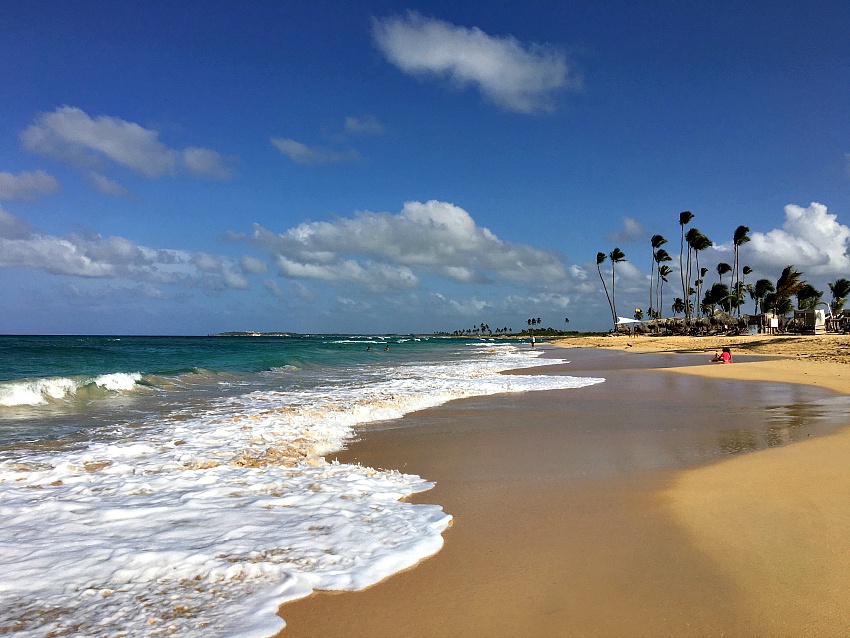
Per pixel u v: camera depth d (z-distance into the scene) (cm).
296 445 966
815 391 1734
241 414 1295
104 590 409
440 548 501
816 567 448
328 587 420
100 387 1784
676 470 772
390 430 1127
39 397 1548
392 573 446
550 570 452
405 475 774
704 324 7862
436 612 385
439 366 3244
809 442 941
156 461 838
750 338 5466
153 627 358
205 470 783
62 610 378
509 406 1459
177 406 1462
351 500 650
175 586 418
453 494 680
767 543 500
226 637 348
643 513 593
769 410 1341
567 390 1827
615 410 1373
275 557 473
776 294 7512
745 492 657
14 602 388
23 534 519
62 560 460
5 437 1037
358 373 2662
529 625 366
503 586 424
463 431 1110
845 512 581
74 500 633
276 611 383
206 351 4966
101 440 1003
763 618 370
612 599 401
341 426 1163
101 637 345
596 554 484
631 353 4703
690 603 393
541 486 709
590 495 664
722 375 2291
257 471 780
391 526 557
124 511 591
